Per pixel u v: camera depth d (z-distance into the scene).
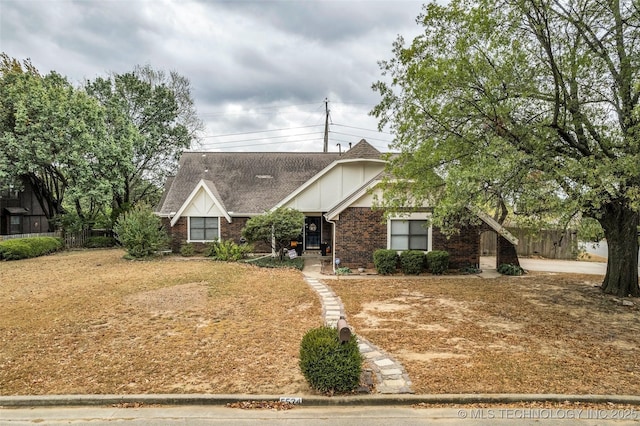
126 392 5.38
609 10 9.16
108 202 25.05
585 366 6.14
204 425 4.62
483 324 8.45
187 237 21.25
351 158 20.16
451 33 9.69
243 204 21.62
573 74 9.00
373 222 15.98
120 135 26.27
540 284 13.06
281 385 5.55
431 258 15.00
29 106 22.14
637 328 8.22
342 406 5.07
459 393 5.22
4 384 5.66
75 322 8.62
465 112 9.62
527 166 8.48
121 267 16.34
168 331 8.01
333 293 11.59
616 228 11.32
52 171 25.30
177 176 23.58
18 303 10.29
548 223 10.73
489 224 15.51
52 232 27.27
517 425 4.54
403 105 10.68
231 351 6.88
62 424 4.68
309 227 21.75
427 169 10.75
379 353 6.70
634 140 8.23
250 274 14.62
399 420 4.69
